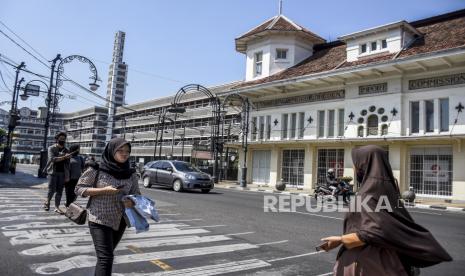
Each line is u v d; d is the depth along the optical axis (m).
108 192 3.82
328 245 2.61
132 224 3.77
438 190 20.44
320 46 31.33
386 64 21.27
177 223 9.40
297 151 27.86
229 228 8.98
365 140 22.66
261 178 30.45
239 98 31.78
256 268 5.68
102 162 4.04
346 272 2.59
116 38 97.12
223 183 32.34
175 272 5.32
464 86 19.73
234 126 48.00
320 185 18.39
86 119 95.62
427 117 21.20
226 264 5.84
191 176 18.80
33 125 101.56
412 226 2.47
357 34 24.66
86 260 5.61
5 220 8.47
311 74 25.02
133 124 75.88
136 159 70.81
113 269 5.36
